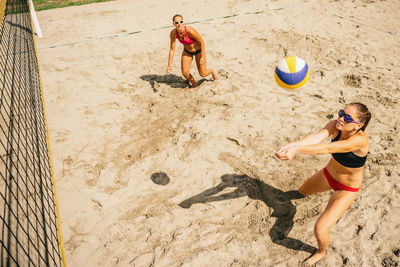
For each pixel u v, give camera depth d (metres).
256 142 4.73
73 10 11.15
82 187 4.19
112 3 11.73
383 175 4.01
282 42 7.73
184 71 5.79
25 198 4.04
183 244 3.39
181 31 5.25
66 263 3.27
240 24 8.81
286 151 2.36
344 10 9.46
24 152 4.77
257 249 3.29
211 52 7.44
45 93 6.18
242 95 5.82
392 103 5.44
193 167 4.38
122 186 4.19
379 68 6.52
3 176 4.41
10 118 5.33
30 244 3.49
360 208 3.58
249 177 4.16
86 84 6.46
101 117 5.52
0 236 3.61
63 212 3.85
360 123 2.54
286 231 3.45
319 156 4.47
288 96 5.75
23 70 7.04
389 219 3.42
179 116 5.43
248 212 3.70
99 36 8.69
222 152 4.59
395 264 2.98
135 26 9.28
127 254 3.35
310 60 6.96
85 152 4.77
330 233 3.36
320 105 5.48
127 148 4.82
